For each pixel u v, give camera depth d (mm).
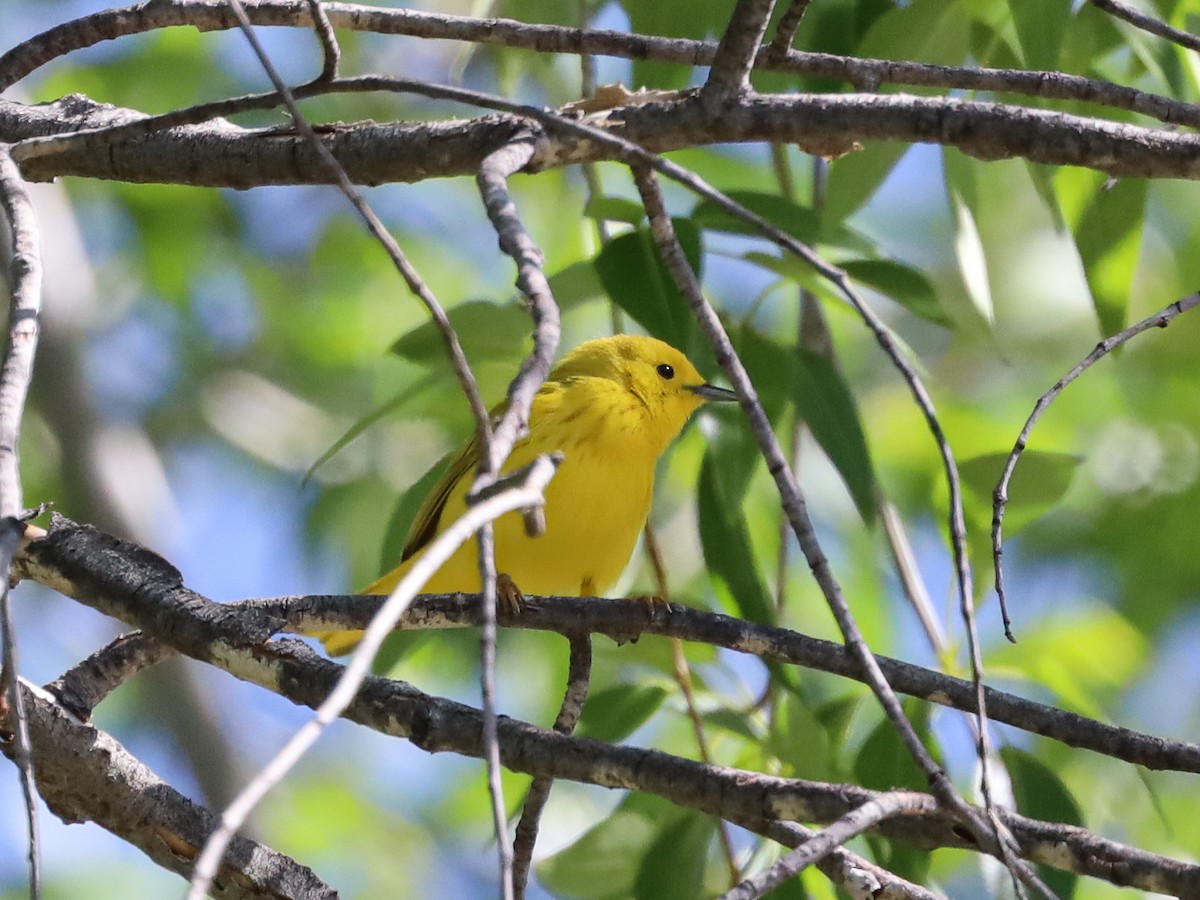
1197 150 7062
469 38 7965
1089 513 17297
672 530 14984
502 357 10266
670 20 9930
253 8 8141
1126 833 14727
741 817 6309
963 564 5371
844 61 7715
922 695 7250
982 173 17766
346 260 19375
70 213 18500
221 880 7402
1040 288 18750
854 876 6059
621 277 8922
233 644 7133
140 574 7512
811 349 11211
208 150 8188
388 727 6820
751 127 7344
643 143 7355
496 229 5441
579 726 10352
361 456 17484
